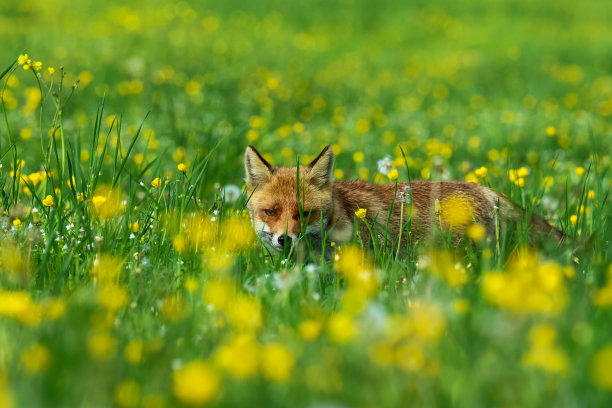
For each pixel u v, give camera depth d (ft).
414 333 18.28
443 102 95.81
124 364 18.45
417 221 36.11
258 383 16.90
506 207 36.70
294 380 17.28
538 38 175.73
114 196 33.86
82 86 80.89
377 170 50.06
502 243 31.65
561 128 75.31
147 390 17.51
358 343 18.58
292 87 97.30
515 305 18.57
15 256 25.34
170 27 151.94
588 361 17.89
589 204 42.27
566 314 20.18
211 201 40.91
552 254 29.48
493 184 46.50
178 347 20.48
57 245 28.53
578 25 198.70
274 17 183.11
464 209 35.50
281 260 31.55
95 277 24.40
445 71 123.75
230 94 87.40
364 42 161.07
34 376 17.30
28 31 136.26
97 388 16.65
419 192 37.35
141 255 28.53
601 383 15.17
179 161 49.06
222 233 31.55
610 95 105.50
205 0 194.90
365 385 17.13
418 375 17.40
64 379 17.15
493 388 16.96
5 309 19.24
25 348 19.20
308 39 154.40
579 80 121.90
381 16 196.03
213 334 20.95
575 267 29.94
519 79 120.47
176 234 31.42
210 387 14.87
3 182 36.37
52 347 18.56
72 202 33.63
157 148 56.24
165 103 75.41
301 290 24.86
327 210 34.73
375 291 23.77
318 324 19.74
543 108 91.25
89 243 29.73
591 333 19.75
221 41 138.31
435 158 50.90
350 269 24.71
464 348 19.03
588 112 89.04
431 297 23.13
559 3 224.12
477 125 79.36
